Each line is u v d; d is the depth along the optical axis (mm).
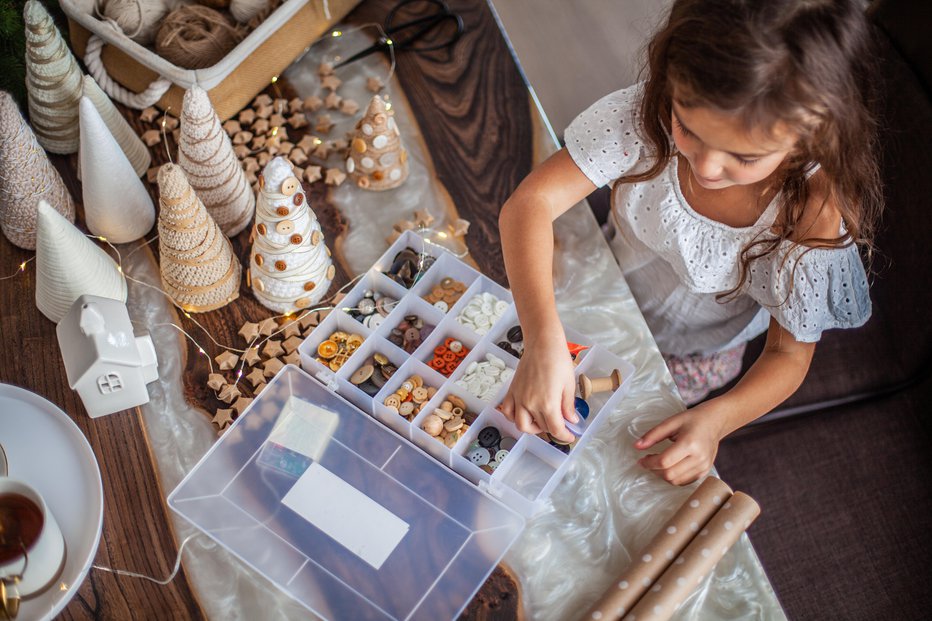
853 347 1375
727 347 1361
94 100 1087
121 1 1166
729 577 934
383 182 1176
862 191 974
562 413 947
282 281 1044
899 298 1327
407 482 966
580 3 2213
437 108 1254
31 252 1112
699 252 1151
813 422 1389
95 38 1212
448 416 990
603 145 1101
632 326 1102
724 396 1065
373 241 1153
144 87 1202
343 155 1211
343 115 1245
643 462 1002
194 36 1161
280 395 1013
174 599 907
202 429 1012
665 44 857
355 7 1337
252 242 1101
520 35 2166
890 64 1254
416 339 1058
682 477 991
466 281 1107
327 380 1017
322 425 994
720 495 932
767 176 979
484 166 1208
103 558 924
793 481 1370
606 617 868
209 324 1083
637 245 1317
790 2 765
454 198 1182
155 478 979
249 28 1215
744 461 1374
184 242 1000
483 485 961
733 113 787
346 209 1174
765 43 763
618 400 1043
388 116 1113
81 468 959
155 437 1004
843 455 1377
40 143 1169
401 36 1316
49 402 982
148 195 1129
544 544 948
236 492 953
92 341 931
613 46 2160
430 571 917
